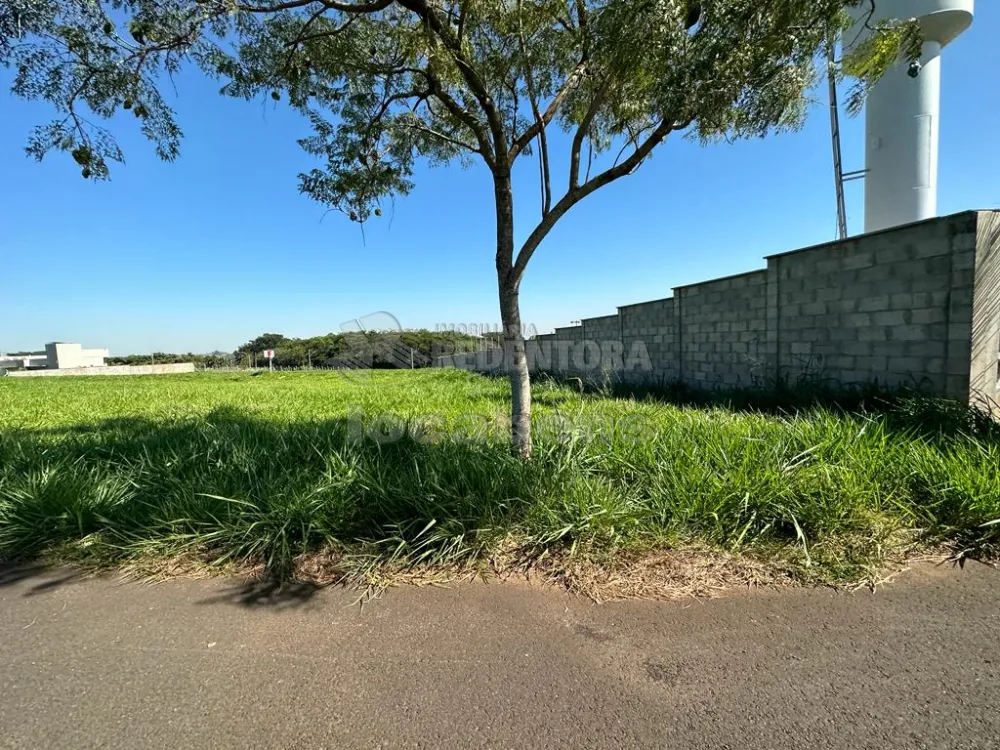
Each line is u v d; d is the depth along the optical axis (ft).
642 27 8.85
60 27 8.22
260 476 11.63
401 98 12.01
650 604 7.38
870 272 18.26
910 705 5.33
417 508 9.45
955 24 24.29
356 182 12.80
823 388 19.36
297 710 5.43
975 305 14.88
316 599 7.77
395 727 5.16
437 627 6.95
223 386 43.21
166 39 9.34
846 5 8.75
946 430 12.86
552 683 5.78
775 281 22.97
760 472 9.90
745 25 8.66
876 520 9.14
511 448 11.83
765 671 5.90
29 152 9.31
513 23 10.74
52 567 9.03
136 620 7.27
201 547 9.35
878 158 27.22
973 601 7.20
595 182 11.02
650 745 4.89
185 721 5.30
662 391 28.55
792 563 8.23
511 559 8.75
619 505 9.45
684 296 30.22
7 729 5.23
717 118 10.23
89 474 11.69
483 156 11.48
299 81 11.78
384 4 9.49
